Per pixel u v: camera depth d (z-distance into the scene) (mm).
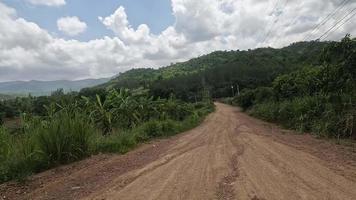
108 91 26219
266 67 74875
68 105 18875
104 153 13469
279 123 27062
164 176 8148
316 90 23609
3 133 10977
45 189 7695
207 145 14430
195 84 107438
